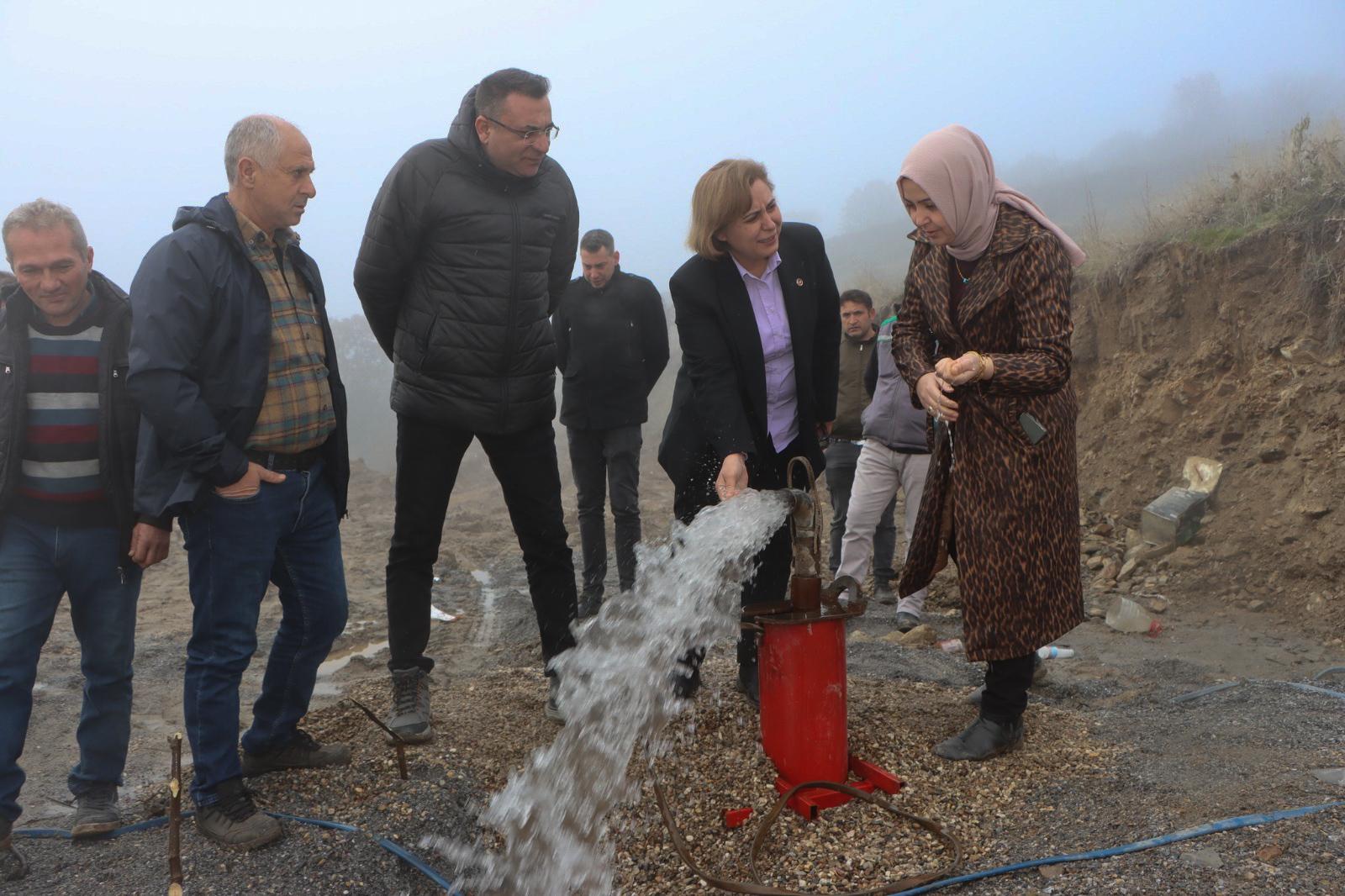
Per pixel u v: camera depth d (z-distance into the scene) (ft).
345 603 11.84
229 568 10.25
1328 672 16.11
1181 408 26.32
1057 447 10.80
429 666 13.47
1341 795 9.33
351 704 14.43
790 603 10.84
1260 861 8.25
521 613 24.40
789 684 10.53
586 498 22.66
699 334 12.54
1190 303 27.14
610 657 12.09
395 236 12.44
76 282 10.43
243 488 10.12
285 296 10.80
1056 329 10.42
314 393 10.94
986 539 10.79
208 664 10.25
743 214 11.95
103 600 11.02
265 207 10.50
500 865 10.35
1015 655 10.85
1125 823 9.39
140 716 16.89
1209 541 22.71
